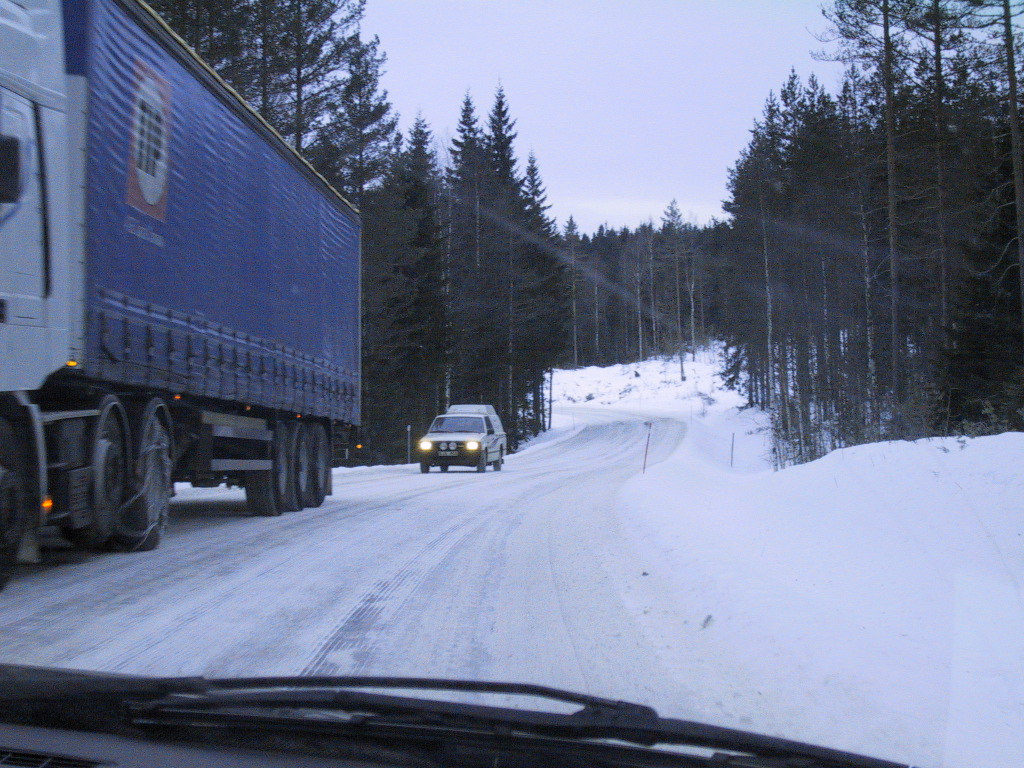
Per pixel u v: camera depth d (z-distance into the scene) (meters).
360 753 2.43
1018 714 4.38
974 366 25.98
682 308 114.19
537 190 66.94
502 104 63.06
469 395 56.81
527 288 56.16
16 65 6.82
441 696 4.68
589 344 131.00
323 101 35.59
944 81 27.30
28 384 6.94
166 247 9.43
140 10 8.74
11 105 6.73
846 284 41.59
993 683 4.77
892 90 28.09
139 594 7.37
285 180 13.58
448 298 50.16
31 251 6.99
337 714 2.72
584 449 50.47
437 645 5.99
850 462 12.32
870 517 9.31
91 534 8.59
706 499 14.82
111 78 8.20
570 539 11.62
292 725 2.59
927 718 4.41
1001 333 25.78
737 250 55.31
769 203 49.94
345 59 35.16
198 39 29.45
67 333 7.46
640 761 2.49
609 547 10.88
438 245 47.56
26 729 2.58
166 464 10.04
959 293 28.45
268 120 33.59
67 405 8.10
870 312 36.25
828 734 4.33
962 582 6.76
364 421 42.59
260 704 2.77
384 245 40.41
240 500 17.36
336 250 16.62
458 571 8.99
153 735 2.54
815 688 5.01
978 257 27.61
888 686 4.88
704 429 59.56
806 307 45.31
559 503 16.92
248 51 33.12
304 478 15.16
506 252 54.97
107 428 8.77
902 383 30.95
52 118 7.32
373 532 11.89
